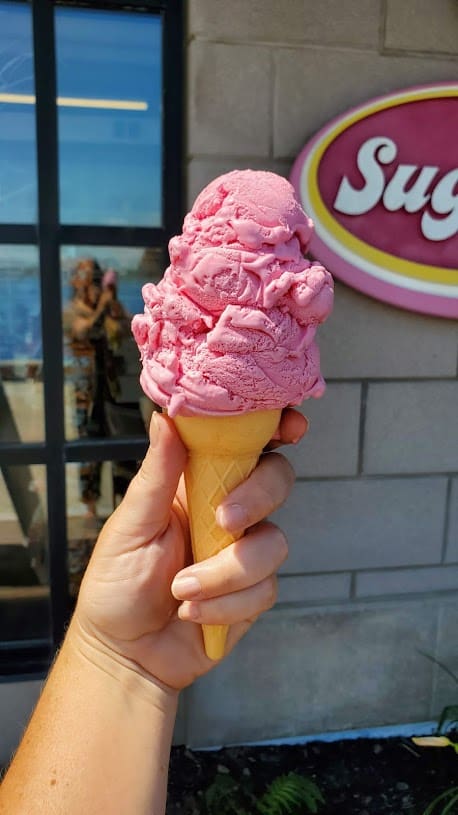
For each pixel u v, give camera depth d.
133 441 0.57
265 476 0.26
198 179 0.51
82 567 0.59
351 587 0.59
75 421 0.57
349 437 0.57
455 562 0.61
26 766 0.23
